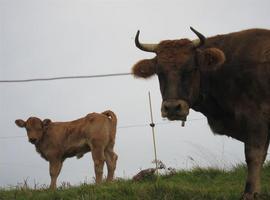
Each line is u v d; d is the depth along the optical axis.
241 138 13.60
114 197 13.59
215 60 12.86
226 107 13.32
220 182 16.72
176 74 12.84
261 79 12.84
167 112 12.66
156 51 13.25
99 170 19.44
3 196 15.66
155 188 13.53
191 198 13.13
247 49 13.20
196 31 12.99
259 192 12.69
